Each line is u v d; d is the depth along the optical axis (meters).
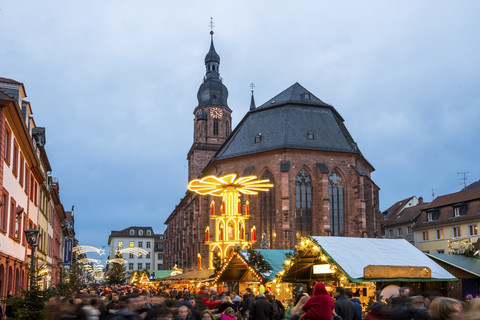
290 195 59.34
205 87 101.25
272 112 68.06
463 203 67.75
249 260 24.56
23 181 31.94
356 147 67.75
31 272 19.72
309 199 60.31
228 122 101.38
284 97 70.88
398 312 8.44
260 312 14.80
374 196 68.12
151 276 60.56
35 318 17.72
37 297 18.34
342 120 74.62
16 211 29.53
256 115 69.25
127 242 167.38
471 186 98.31
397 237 82.62
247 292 18.52
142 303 9.38
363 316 19.88
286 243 57.09
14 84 30.31
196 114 101.38
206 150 97.38
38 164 36.88
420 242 75.56
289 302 23.50
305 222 59.50
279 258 25.41
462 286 23.53
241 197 62.38
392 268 19.12
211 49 104.25
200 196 70.69
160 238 182.12
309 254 21.00
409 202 93.06
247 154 62.44
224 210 41.25
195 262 72.94
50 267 54.75
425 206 78.94
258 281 24.30
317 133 65.12
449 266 23.77
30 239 21.89
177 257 100.94
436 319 6.36
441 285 23.28
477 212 65.06
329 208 59.44
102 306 15.24
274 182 60.59
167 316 8.88
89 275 133.75
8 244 26.34
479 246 25.22
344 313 12.45
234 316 14.95
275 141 63.69
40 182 41.03
